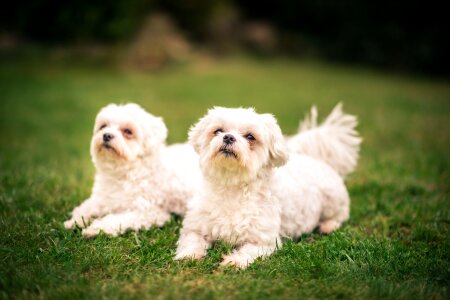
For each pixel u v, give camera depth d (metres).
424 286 3.36
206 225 4.14
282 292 3.27
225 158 3.90
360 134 9.19
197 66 18.64
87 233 4.15
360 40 22.69
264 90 14.76
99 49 17.39
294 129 9.62
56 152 7.37
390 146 8.23
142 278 3.40
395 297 3.22
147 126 4.88
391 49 22.14
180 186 4.90
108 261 3.64
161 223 4.63
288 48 23.02
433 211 5.09
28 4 17.02
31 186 5.41
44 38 17.77
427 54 21.31
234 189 4.06
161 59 17.39
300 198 4.44
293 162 4.79
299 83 16.55
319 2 22.94
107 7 17.02
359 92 15.15
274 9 24.09
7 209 4.71
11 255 3.62
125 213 4.60
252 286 3.29
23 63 15.93
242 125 4.07
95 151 4.80
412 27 22.00
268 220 4.03
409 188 5.85
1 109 10.48
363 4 22.41
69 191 5.46
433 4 21.33
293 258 3.89
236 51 21.75
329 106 12.47
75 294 3.13
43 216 4.57
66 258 3.66
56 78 14.48
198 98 12.91
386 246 4.14
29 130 8.88
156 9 20.00
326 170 4.99
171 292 3.20
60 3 17.00
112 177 4.83
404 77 20.06
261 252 3.89
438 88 16.95
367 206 5.30
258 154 4.04
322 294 3.25
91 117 10.16
